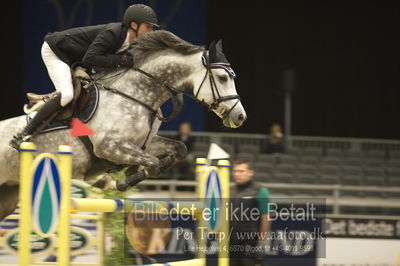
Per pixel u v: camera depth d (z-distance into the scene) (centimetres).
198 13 2089
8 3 2058
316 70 2291
